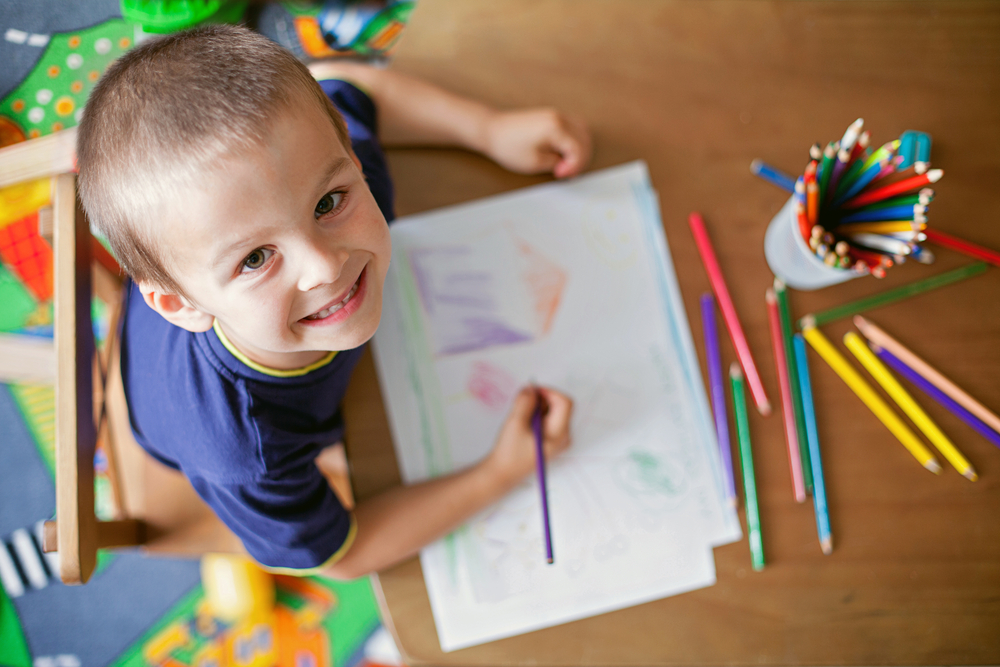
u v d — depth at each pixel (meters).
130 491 0.69
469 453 0.62
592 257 0.66
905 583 0.59
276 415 0.53
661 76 0.68
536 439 0.60
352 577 0.60
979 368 0.63
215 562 1.04
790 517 0.61
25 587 1.07
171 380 0.54
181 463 0.57
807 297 0.65
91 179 0.39
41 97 1.22
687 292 0.65
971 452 0.62
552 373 0.64
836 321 0.65
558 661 0.58
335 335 0.45
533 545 0.61
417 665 0.59
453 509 0.60
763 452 0.63
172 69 0.37
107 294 0.70
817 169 0.53
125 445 0.70
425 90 0.67
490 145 0.66
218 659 1.06
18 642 1.06
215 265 0.38
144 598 1.07
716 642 0.59
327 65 0.70
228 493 0.54
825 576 0.60
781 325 0.64
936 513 0.61
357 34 1.22
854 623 0.59
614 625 0.59
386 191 0.62
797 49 0.67
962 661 0.58
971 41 0.67
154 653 1.06
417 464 0.62
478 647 0.59
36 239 1.14
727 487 0.62
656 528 0.61
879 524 0.60
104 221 0.40
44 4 1.24
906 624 0.59
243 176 0.35
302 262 0.39
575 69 0.68
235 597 1.04
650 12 0.68
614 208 0.66
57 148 0.92
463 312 0.64
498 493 0.61
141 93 0.37
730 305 0.65
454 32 0.69
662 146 0.67
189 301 0.42
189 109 0.36
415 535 0.59
